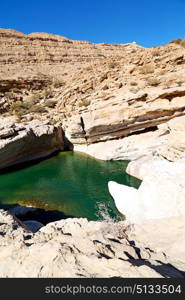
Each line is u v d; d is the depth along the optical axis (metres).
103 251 4.73
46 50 66.50
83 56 70.19
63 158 25.41
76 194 16.14
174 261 4.81
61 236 5.63
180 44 39.50
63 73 60.28
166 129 22.34
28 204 14.77
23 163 24.03
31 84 46.47
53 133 26.58
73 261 4.04
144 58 37.12
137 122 24.44
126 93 27.59
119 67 39.66
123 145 24.03
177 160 14.30
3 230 7.38
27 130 23.84
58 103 38.69
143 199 12.07
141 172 17.70
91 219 12.73
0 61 56.06
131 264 3.82
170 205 10.41
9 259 4.41
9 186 17.98
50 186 17.80
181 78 27.25
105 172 20.38
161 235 6.55
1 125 23.23
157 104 23.84
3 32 63.12
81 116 27.30
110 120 25.02
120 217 12.78
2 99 38.56
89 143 27.25
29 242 5.58
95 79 37.84
